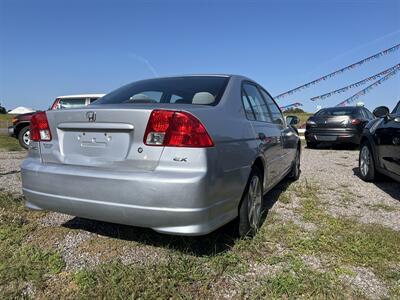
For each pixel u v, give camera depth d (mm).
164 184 2463
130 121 2623
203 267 2719
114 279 2502
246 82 3875
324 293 2398
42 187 2910
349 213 4133
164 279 2531
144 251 2982
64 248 3037
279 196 4832
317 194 5039
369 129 5961
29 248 3010
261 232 3395
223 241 3160
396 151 4816
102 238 3230
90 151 2793
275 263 2814
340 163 8258
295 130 5762
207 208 2533
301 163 8227
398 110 5324
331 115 11445
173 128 2535
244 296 2383
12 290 2416
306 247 3090
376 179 5848
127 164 2623
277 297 2363
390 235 3355
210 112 2801
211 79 3557
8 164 7320
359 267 2781
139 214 2539
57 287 2461
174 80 3619
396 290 2465
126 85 3787
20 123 11367
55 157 2943
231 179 2828
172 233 2523
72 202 2766
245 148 3096
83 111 2801
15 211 3914
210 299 2348
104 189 2621
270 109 4438
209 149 2559
